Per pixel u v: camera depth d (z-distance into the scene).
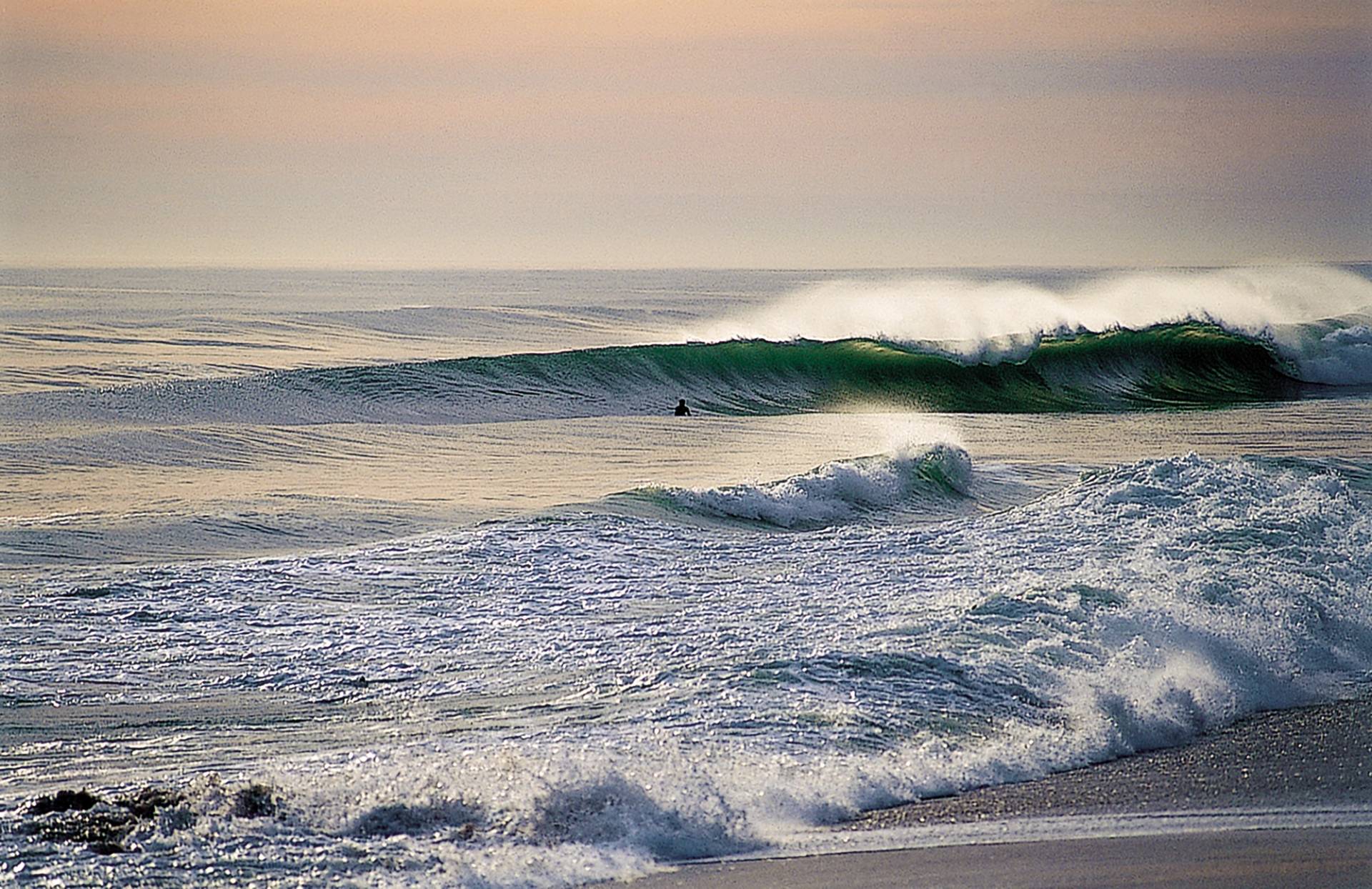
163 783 26.41
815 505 66.19
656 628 41.56
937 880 21.33
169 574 48.94
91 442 84.81
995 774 27.92
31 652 39.03
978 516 65.75
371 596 46.53
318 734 31.34
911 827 24.52
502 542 54.72
